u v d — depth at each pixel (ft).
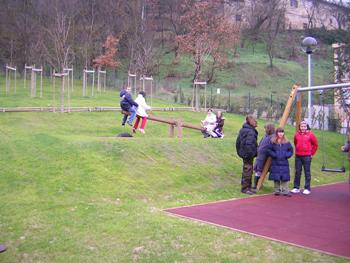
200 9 152.97
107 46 153.17
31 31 156.66
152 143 43.37
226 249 21.30
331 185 43.47
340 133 86.38
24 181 33.35
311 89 39.04
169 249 21.38
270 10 219.61
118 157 38.96
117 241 22.66
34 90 98.32
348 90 86.02
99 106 85.20
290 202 33.30
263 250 21.12
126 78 155.84
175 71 174.60
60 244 22.44
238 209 30.25
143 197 33.01
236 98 134.31
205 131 62.18
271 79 172.65
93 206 29.32
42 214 27.45
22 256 21.25
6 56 164.55
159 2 206.08
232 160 45.65
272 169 36.17
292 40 220.02
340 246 21.68
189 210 29.60
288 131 82.38
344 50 116.57
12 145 41.52
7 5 169.58
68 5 151.74
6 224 25.75
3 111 69.72
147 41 162.20
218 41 152.66
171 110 89.81
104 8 175.63
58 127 62.28
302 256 20.22
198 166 41.63
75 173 34.83
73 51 146.10
